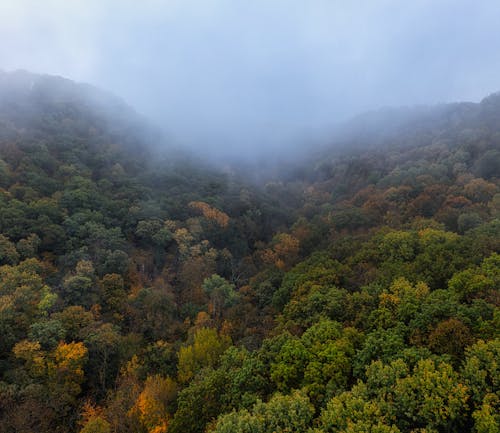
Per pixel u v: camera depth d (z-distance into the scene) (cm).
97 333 3991
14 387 3103
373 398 2227
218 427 2222
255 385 2806
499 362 2080
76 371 3584
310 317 3703
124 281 5631
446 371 2133
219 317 5216
